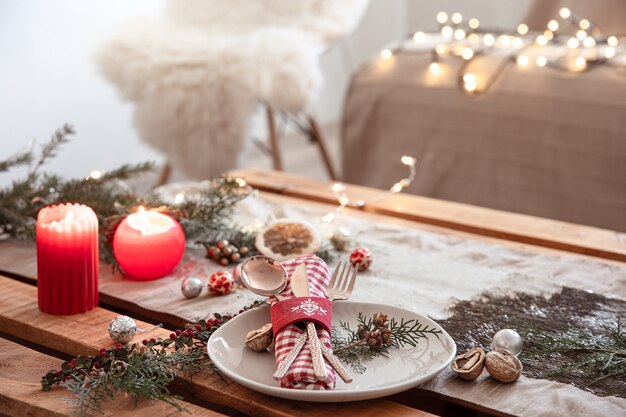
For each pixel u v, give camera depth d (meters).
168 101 2.17
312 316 0.82
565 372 0.85
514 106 2.06
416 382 0.77
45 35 2.62
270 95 2.22
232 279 1.05
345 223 1.33
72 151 2.78
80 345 0.91
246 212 1.37
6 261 1.17
